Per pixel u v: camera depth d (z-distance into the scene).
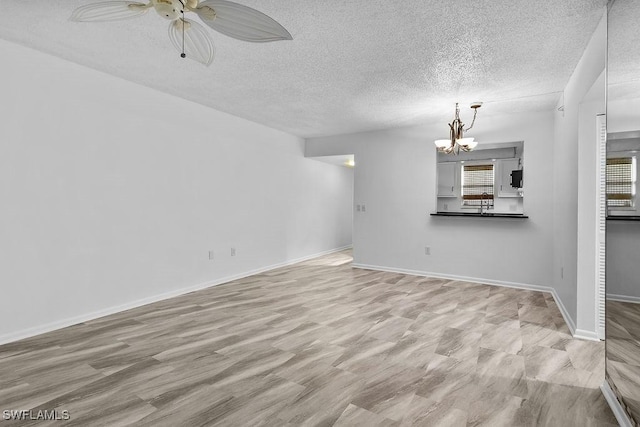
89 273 3.30
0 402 1.93
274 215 5.84
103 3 1.68
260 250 5.54
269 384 2.14
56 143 3.04
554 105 4.27
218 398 1.99
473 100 4.09
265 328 3.09
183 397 1.99
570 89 3.28
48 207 2.99
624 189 1.72
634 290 1.65
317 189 7.04
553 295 4.22
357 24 2.39
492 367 2.37
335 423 1.76
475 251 4.94
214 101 4.29
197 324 3.19
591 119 2.83
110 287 3.48
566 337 2.89
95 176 3.33
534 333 2.97
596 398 1.99
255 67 3.18
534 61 2.95
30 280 2.88
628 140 1.67
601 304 2.82
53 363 2.40
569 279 3.23
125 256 3.61
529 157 4.59
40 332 2.94
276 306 3.76
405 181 5.50
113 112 3.48
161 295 3.98
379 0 2.11
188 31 1.97
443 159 6.83
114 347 2.68
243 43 2.69
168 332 2.99
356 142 5.99
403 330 3.05
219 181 4.75
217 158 4.71
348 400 1.97
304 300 3.99
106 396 2.00
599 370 2.32
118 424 1.74
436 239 5.23
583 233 2.86
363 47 2.74
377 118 4.96
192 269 4.38
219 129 4.73
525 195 4.61
